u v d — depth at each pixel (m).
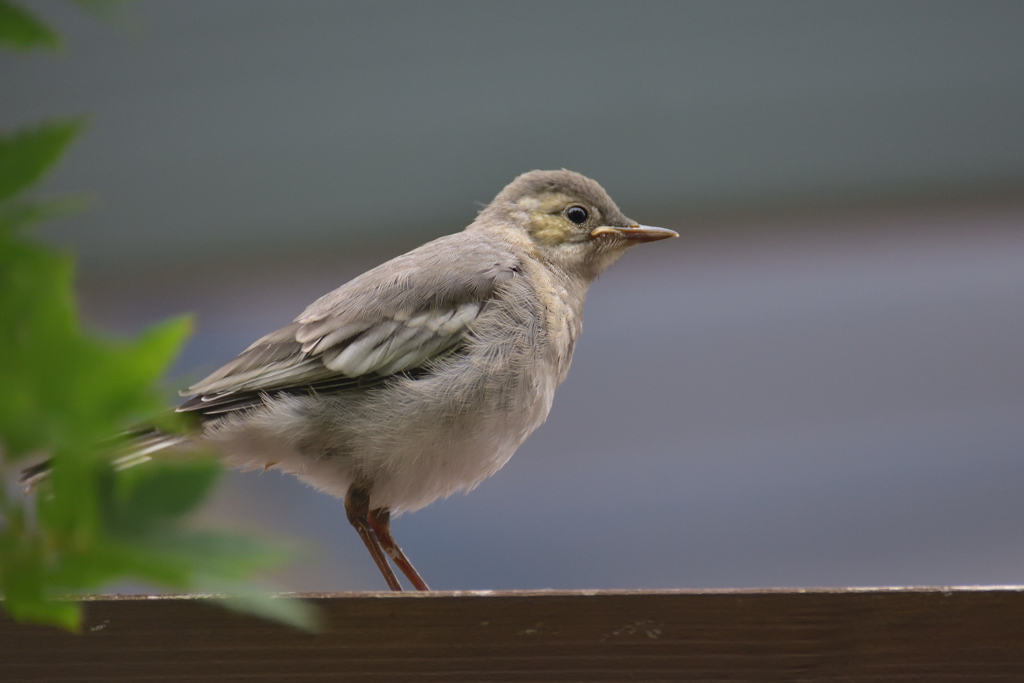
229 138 13.15
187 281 12.88
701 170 13.27
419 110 13.36
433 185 13.11
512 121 13.36
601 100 13.45
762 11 13.80
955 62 13.57
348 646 5.11
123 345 1.72
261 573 1.75
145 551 1.74
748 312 13.81
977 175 13.23
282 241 12.98
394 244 13.04
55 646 4.97
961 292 13.67
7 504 1.76
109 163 12.91
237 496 10.84
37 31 1.91
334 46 13.54
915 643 5.14
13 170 1.80
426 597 5.11
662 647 5.17
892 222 13.56
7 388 1.70
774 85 13.50
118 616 4.99
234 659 5.08
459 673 5.21
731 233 13.54
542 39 13.73
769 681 5.19
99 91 13.01
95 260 12.68
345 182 13.07
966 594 5.13
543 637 5.14
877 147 13.25
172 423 1.87
